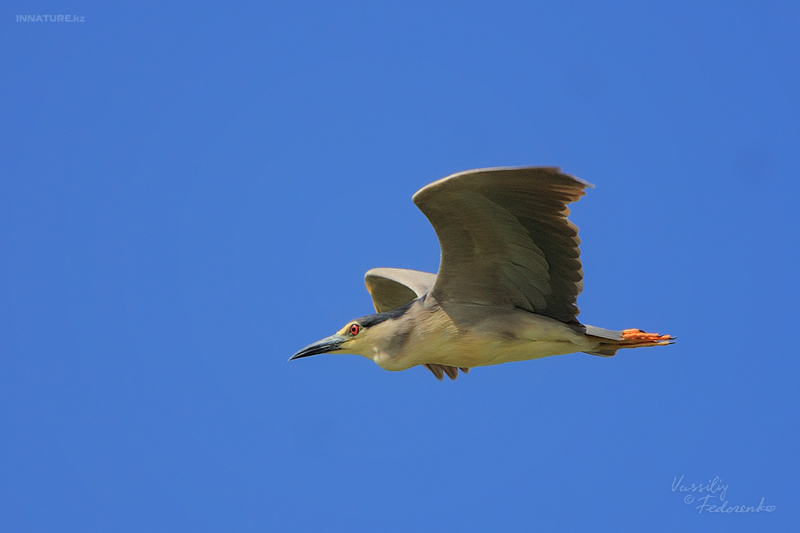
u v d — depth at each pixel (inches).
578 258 527.5
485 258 542.9
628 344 557.6
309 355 587.2
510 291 555.2
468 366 585.0
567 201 498.6
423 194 502.6
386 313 584.4
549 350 566.6
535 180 482.0
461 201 509.0
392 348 573.6
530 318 554.3
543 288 550.0
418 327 567.5
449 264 549.3
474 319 560.4
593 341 556.1
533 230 522.6
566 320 556.4
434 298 565.3
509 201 506.0
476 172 475.5
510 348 564.7
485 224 524.4
